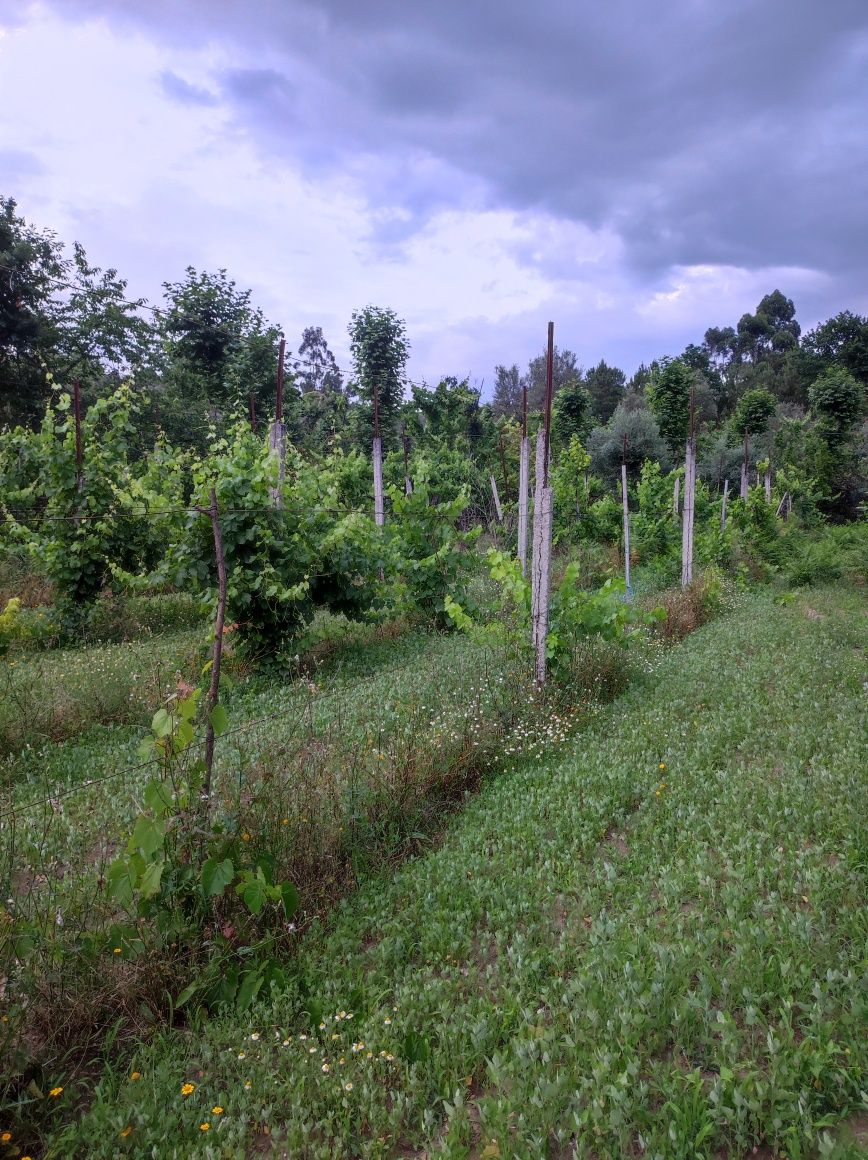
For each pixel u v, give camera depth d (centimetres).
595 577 1900
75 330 2242
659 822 521
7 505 1277
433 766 600
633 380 6831
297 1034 345
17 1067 301
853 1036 291
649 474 2514
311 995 367
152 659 898
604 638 912
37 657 975
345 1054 320
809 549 2273
